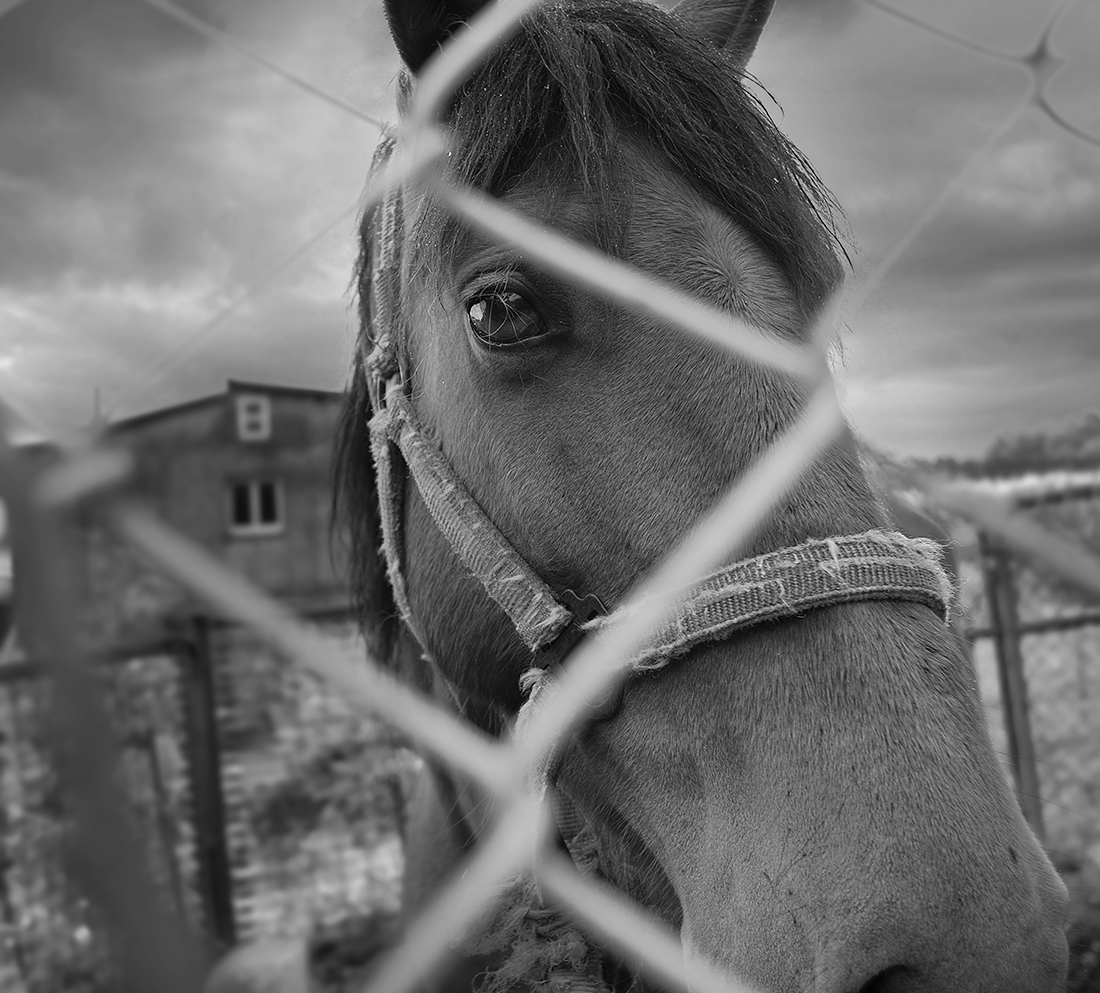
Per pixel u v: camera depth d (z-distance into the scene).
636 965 1.38
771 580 1.05
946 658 1.05
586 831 1.49
